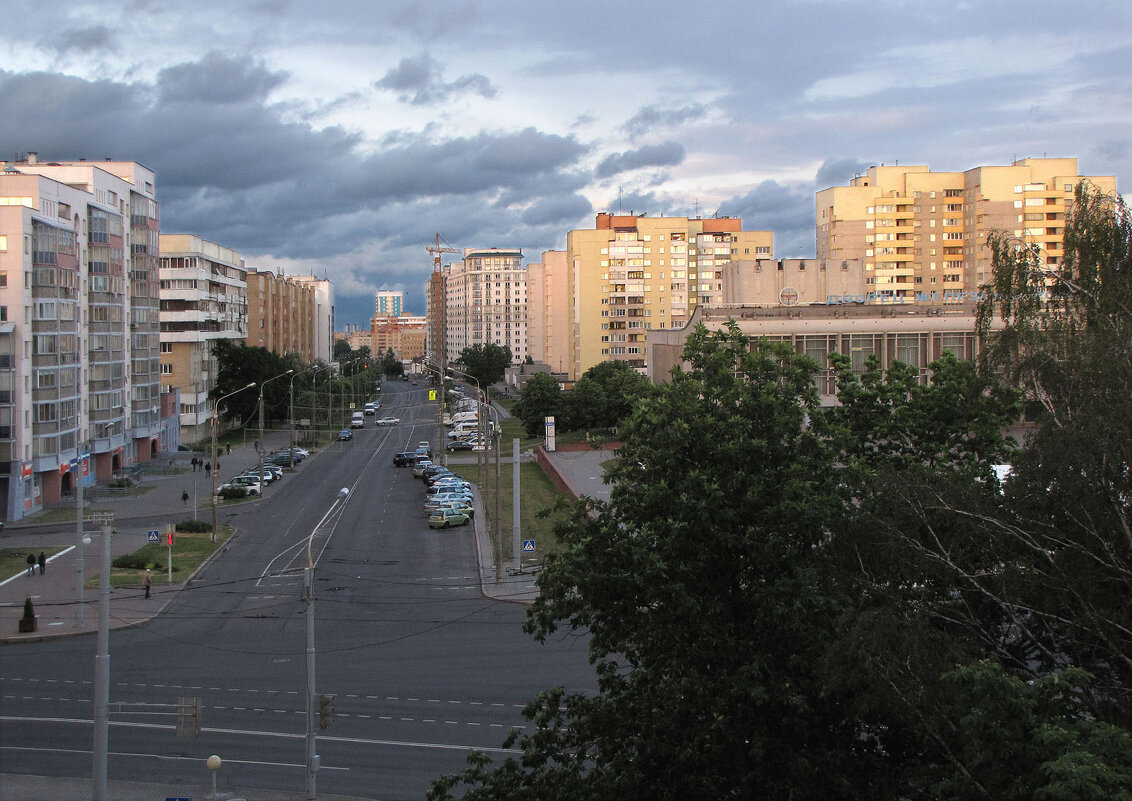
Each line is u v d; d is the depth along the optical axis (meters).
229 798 28.16
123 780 29.80
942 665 16.73
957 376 30.14
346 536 70.81
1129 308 22.88
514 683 38.25
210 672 40.03
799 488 21.41
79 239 89.62
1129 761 14.19
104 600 23.80
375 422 173.62
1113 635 17.19
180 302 137.12
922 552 18.78
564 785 22.20
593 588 22.06
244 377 144.38
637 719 22.84
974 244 154.25
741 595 22.59
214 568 60.56
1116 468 17.77
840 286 118.56
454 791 28.62
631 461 24.45
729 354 25.61
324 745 32.34
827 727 21.56
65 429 83.50
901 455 29.94
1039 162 152.25
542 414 122.81
